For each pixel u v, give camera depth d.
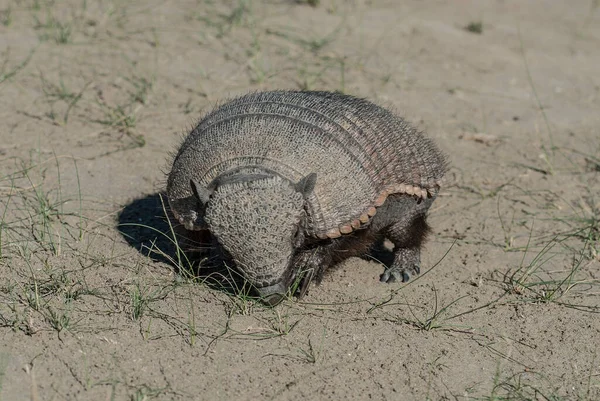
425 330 8.84
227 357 8.18
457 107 14.48
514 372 8.34
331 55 15.70
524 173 12.55
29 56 14.64
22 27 15.74
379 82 14.97
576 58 16.78
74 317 8.56
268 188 7.73
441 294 9.52
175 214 8.70
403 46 16.45
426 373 8.20
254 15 17.16
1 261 9.43
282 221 7.73
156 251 9.82
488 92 15.12
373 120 9.09
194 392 7.70
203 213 8.13
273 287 8.05
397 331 8.78
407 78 15.23
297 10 17.58
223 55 15.38
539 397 8.00
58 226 10.28
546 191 12.06
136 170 11.84
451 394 7.96
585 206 11.66
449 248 10.33
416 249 9.95
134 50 15.30
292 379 7.96
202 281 9.11
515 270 10.07
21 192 10.95
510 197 11.87
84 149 12.24
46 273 9.27
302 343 8.46
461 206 11.59
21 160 11.70
